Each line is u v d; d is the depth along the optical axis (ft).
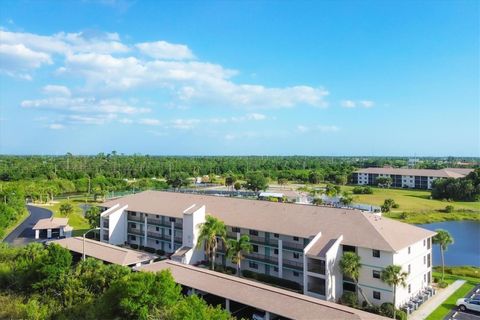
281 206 225.15
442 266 223.92
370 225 181.78
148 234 267.39
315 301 147.23
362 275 172.96
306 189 591.37
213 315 117.50
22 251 213.87
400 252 170.50
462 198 536.42
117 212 275.18
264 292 157.69
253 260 210.59
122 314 135.54
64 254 179.01
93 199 529.45
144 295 130.93
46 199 509.35
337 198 494.59
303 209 214.69
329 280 170.91
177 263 198.18
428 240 201.67
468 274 222.69
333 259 173.99
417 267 187.83
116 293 138.62
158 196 286.46
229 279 172.96
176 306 122.21
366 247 169.27
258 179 552.41
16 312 152.66
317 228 192.95
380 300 167.32
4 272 185.06
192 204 257.96
